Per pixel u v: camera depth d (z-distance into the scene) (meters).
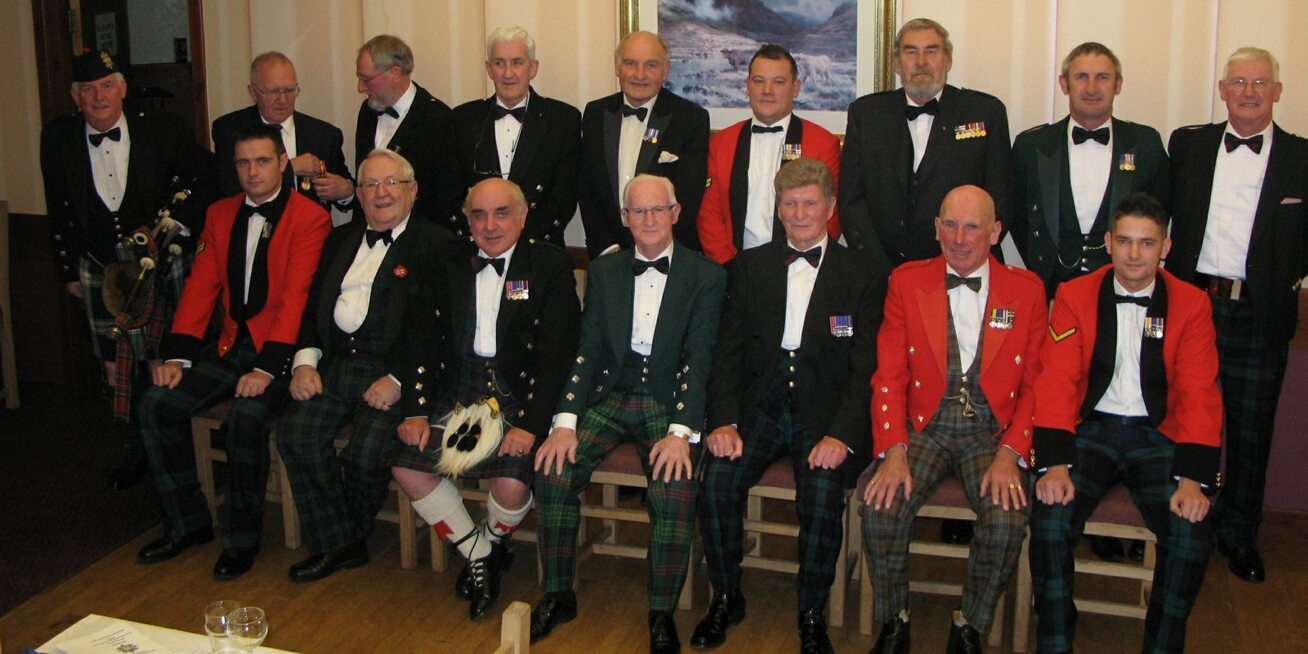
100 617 2.15
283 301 3.50
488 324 3.22
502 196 3.13
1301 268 3.23
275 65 4.01
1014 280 2.98
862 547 2.96
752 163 3.64
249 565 3.41
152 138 4.01
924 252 3.43
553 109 3.83
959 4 3.80
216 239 3.66
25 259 5.30
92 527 3.74
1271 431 3.35
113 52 5.01
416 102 4.00
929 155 3.40
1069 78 3.30
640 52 3.61
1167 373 2.84
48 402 5.27
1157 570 2.73
